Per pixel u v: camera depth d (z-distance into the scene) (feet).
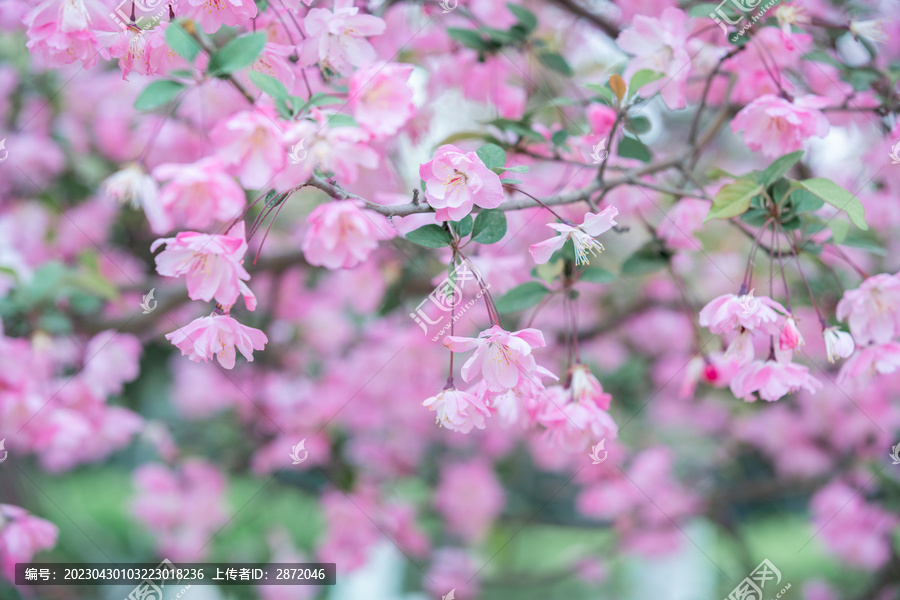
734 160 4.89
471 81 3.71
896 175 3.66
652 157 3.47
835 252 3.26
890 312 3.13
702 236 4.29
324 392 4.81
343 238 3.16
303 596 4.93
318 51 3.11
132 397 6.07
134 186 3.36
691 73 3.55
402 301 4.00
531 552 7.04
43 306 3.74
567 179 3.51
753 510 7.27
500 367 2.92
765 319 3.00
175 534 5.03
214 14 2.98
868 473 4.66
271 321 4.79
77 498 6.39
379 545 5.09
